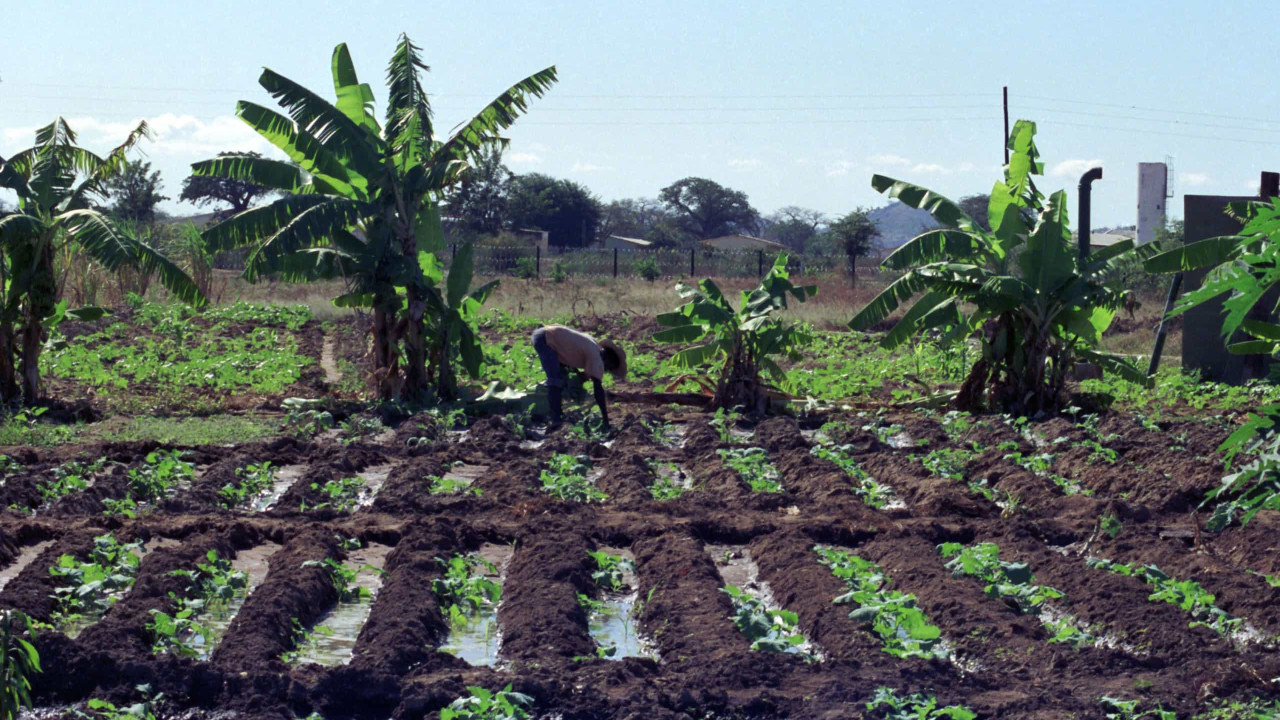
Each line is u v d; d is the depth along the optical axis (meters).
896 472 11.05
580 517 9.13
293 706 5.47
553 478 10.51
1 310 13.90
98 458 11.05
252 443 12.21
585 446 12.30
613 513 9.38
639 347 23.08
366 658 5.86
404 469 10.84
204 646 6.31
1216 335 19.44
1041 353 14.83
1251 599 6.89
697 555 7.87
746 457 11.73
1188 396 17.09
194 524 8.62
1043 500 9.90
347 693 5.57
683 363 15.99
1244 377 18.88
